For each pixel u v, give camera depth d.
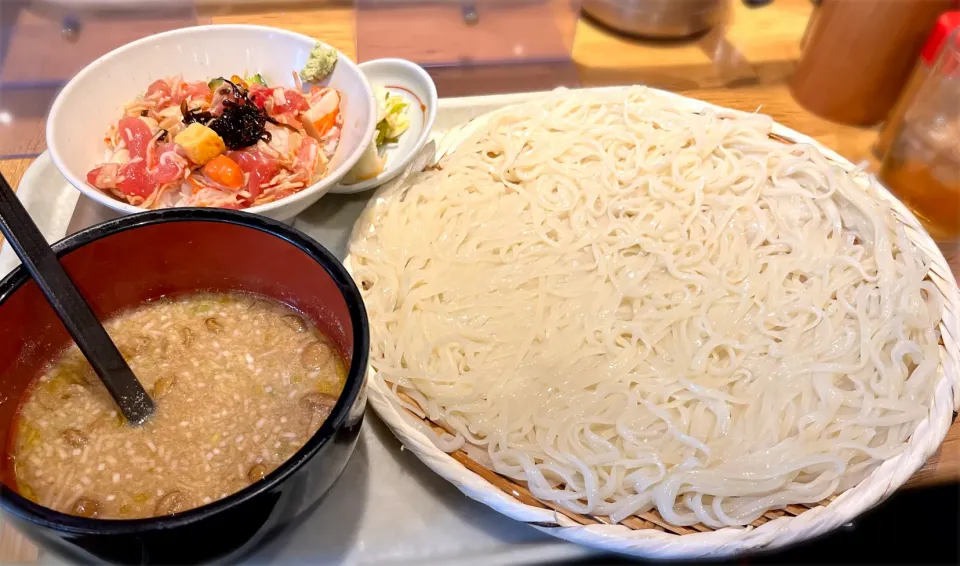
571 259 1.10
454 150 1.23
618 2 1.56
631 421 0.92
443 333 1.00
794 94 1.49
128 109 1.13
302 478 0.61
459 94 1.45
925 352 0.97
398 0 1.48
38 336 0.74
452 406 0.92
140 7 1.43
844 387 0.98
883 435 0.92
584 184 1.19
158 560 0.59
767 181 1.21
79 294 0.66
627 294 1.05
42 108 1.29
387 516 0.85
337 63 1.20
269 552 0.80
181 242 0.79
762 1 1.70
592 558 0.82
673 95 1.33
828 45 1.36
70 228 1.10
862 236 1.12
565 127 1.27
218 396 0.76
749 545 0.78
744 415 0.94
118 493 0.68
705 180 1.19
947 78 1.18
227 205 1.03
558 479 0.87
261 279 0.83
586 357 0.99
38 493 0.68
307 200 1.00
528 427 0.91
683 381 0.95
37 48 1.36
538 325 1.01
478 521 0.85
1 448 0.69
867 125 1.44
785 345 1.00
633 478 0.86
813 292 1.05
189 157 1.04
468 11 1.53
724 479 0.85
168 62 1.19
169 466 0.70
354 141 1.12
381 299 1.02
